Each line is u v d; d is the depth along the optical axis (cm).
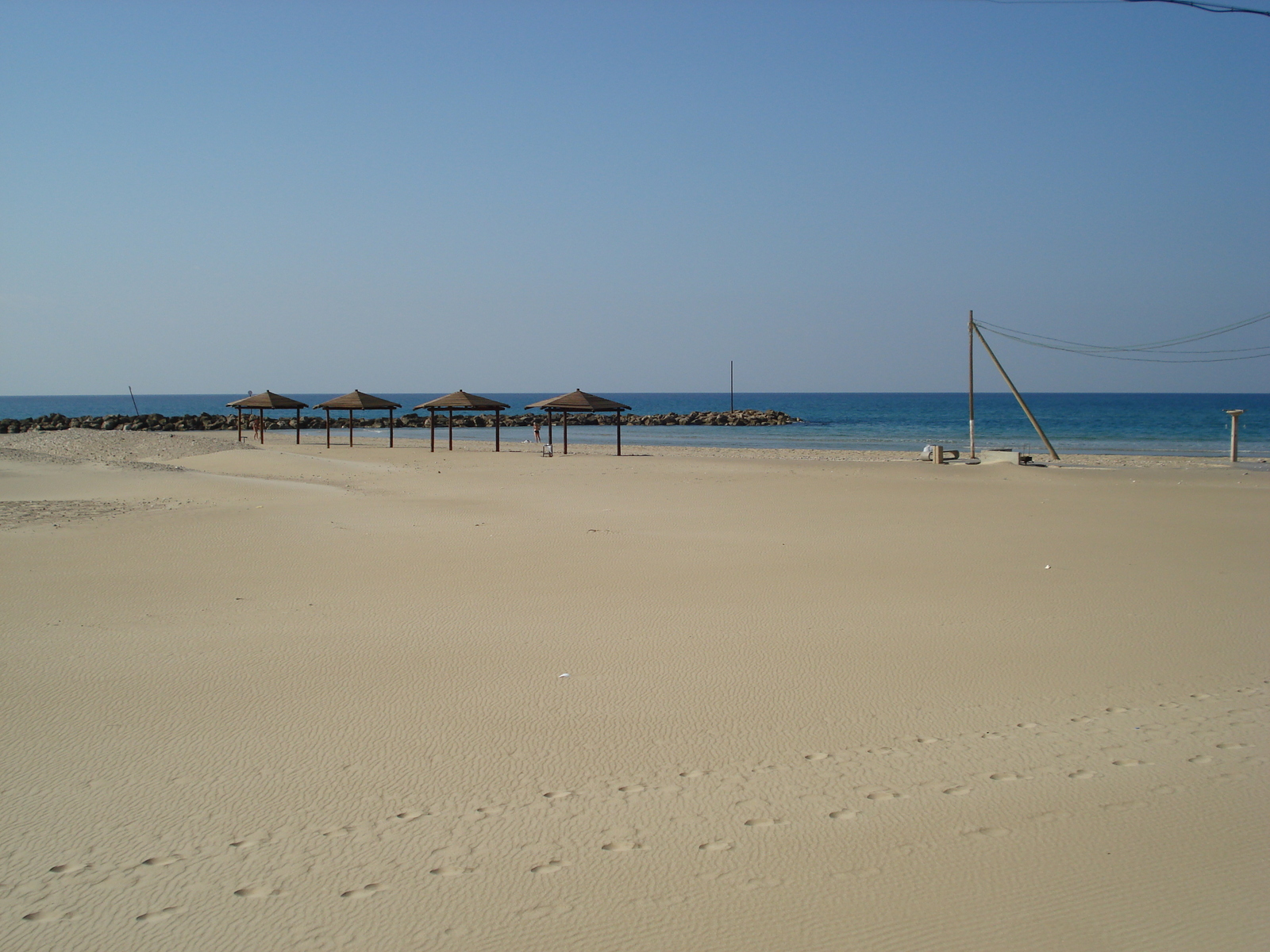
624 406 3884
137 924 359
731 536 1377
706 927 355
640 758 527
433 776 501
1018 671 693
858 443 5203
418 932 352
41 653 725
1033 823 441
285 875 395
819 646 761
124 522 1450
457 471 2728
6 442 4031
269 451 3619
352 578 1039
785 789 484
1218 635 794
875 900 374
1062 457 3709
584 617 858
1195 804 461
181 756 527
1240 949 341
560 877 393
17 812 455
